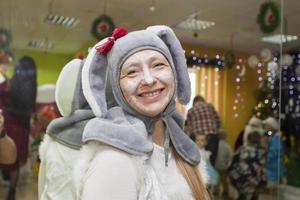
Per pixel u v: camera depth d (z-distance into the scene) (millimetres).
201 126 2570
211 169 2541
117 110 833
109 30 2701
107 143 750
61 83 1109
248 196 2691
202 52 2791
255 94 2842
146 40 821
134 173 750
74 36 2768
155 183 796
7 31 2805
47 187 1136
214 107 2705
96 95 837
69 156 1101
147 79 794
